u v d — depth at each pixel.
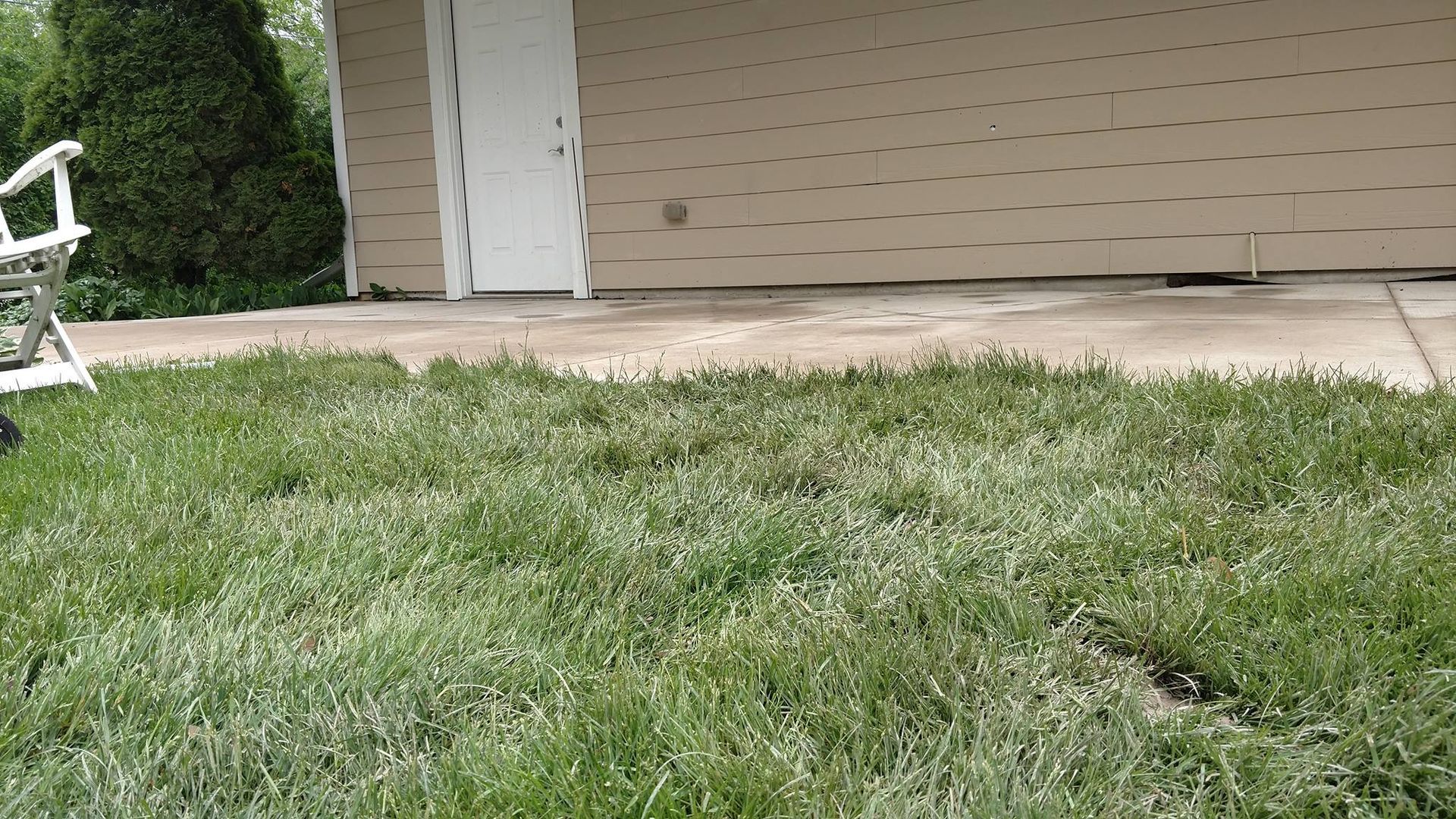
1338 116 4.74
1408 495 1.41
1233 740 0.90
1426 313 3.51
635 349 3.52
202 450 1.95
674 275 6.35
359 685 1.03
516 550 1.42
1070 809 0.81
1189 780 0.86
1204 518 1.41
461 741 0.94
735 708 0.96
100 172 6.79
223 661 1.06
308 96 15.89
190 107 6.74
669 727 0.93
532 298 6.87
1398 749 0.84
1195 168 5.04
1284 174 4.88
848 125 5.71
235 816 0.83
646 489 1.67
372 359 3.23
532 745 0.92
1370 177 4.73
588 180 6.52
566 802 0.84
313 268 7.41
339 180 7.42
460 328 4.74
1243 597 1.14
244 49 7.11
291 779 0.89
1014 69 5.30
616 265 6.53
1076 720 0.92
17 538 1.44
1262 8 4.79
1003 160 5.40
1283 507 1.48
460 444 1.96
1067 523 1.42
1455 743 0.84
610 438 1.99
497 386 2.57
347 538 1.43
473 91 6.87
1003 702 0.96
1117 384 2.23
